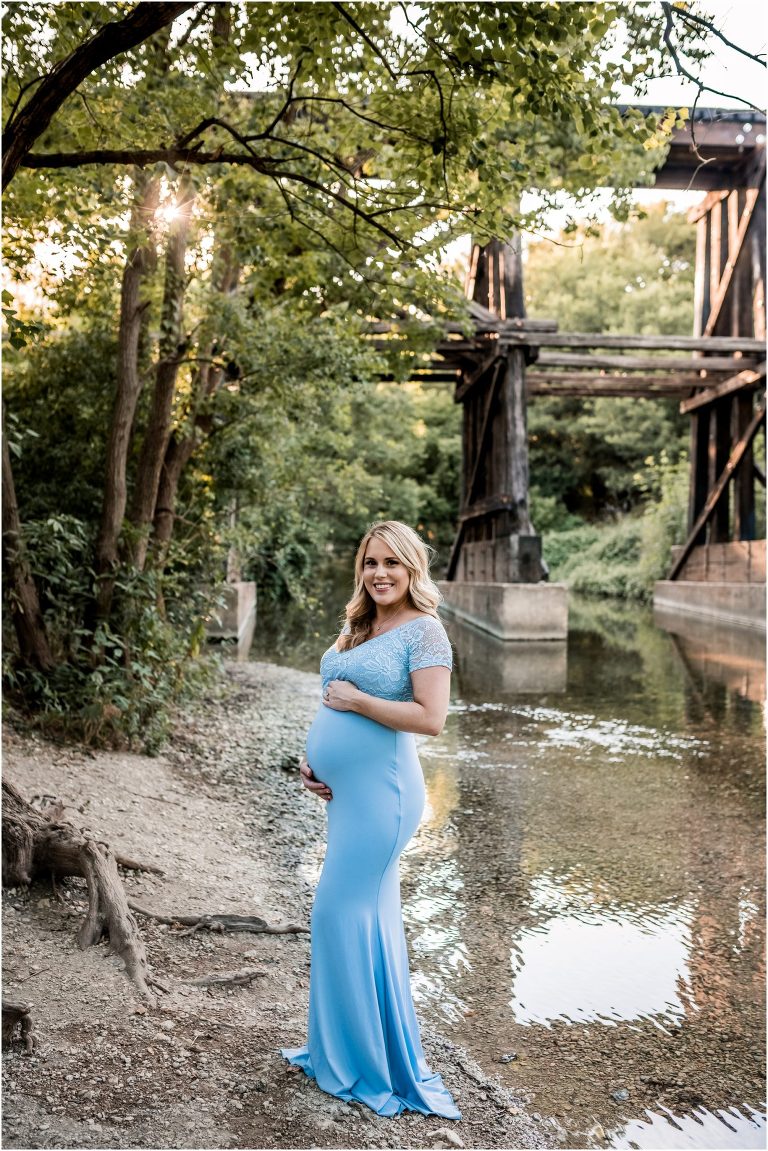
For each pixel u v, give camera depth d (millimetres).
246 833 5969
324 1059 3023
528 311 41250
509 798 7238
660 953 4484
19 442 8664
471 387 21281
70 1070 3002
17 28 5027
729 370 19969
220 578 10078
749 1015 3887
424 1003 3926
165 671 7816
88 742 6816
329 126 6684
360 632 3291
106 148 5848
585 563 34438
